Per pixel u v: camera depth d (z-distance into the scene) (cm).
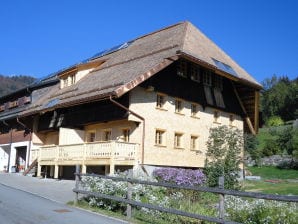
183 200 1373
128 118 2266
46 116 3033
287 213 1016
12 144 3541
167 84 2534
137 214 1210
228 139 2275
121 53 3112
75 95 2577
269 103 7838
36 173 2848
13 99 3959
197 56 2514
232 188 2112
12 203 1361
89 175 1400
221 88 3019
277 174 3281
